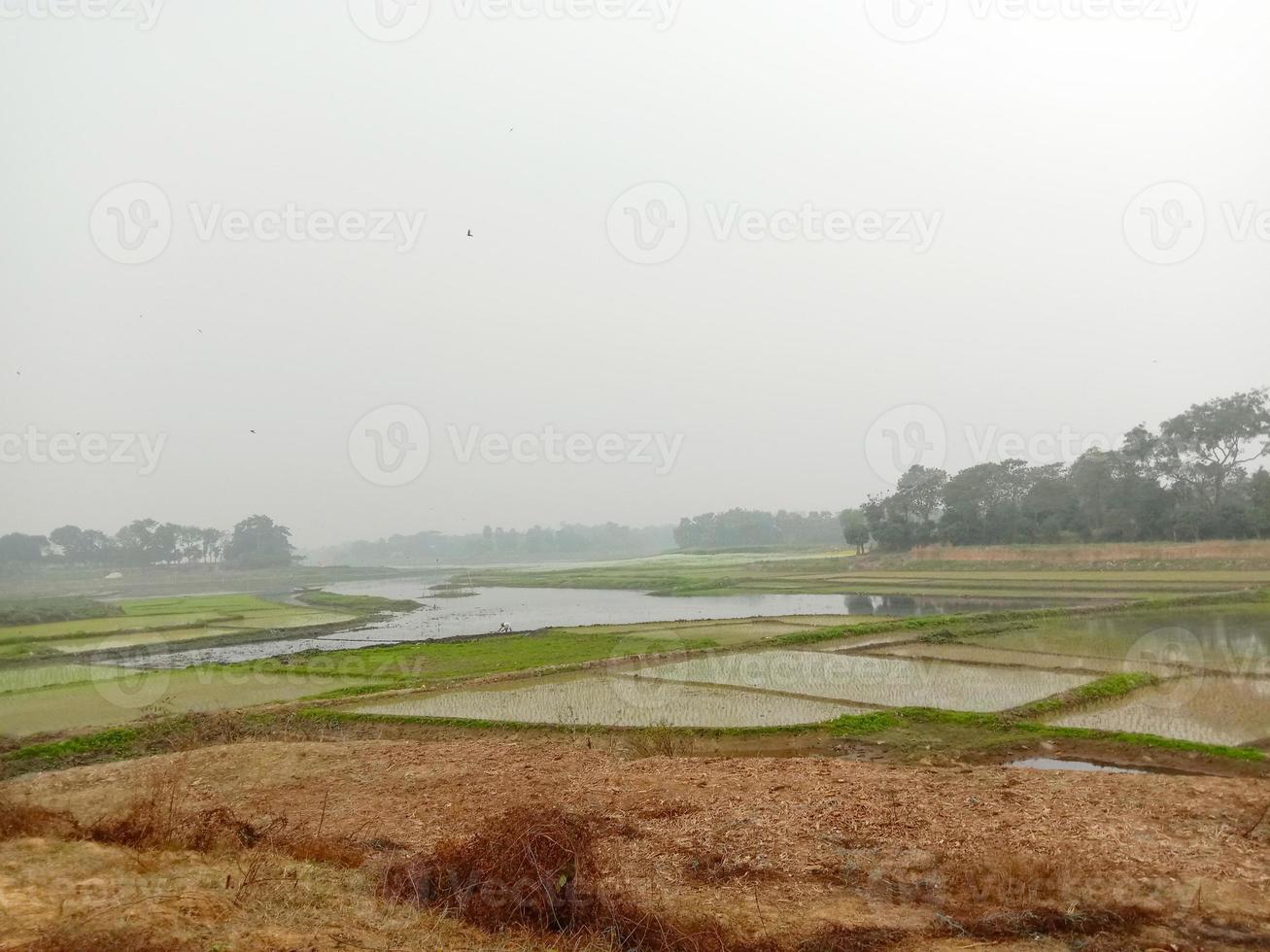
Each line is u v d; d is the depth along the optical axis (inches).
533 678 834.8
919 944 237.1
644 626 1328.7
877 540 3056.1
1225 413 2079.2
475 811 374.9
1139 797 361.4
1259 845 299.6
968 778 406.6
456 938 229.9
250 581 4170.8
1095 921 247.0
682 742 553.0
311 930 217.9
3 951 186.5
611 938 237.3
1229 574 1635.1
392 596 2792.8
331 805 402.6
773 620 1312.7
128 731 615.5
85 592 3297.2
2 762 557.0
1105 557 2062.0
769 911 260.4
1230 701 637.9
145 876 253.8
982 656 873.5
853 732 572.1
